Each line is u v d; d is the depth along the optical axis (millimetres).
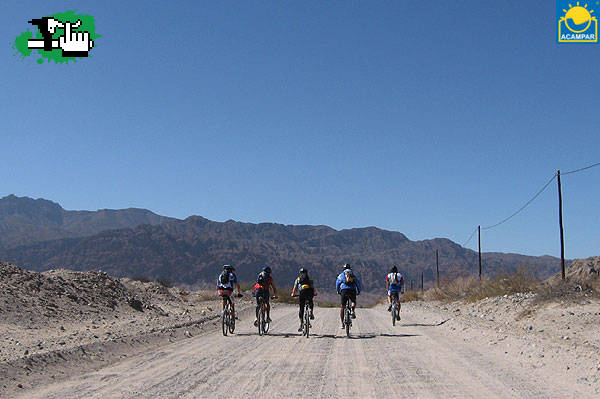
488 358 10984
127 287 27953
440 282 40156
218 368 10062
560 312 17156
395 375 9266
